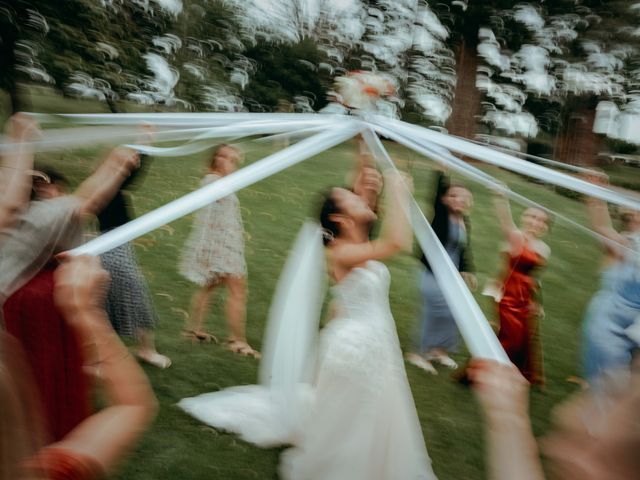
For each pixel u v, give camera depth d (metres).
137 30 9.15
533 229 4.48
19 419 0.97
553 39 14.66
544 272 7.54
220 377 4.06
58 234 2.32
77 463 1.09
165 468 3.03
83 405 2.28
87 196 3.00
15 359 1.04
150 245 6.37
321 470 2.90
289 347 3.46
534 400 4.41
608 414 0.97
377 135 2.49
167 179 8.27
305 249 3.51
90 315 1.46
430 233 2.11
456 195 4.50
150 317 3.88
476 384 1.20
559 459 1.00
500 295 4.62
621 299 3.95
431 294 4.61
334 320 3.07
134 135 2.29
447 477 3.30
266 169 2.05
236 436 3.39
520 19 14.57
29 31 6.76
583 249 8.30
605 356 3.93
